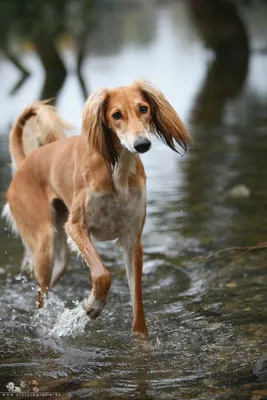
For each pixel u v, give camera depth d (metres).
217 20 36.62
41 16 36.62
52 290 9.27
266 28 51.62
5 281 9.56
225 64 34.59
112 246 10.82
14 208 8.74
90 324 8.16
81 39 40.81
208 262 9.70
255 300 8.33
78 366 6.98
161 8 101.75
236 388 6.23
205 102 23.48
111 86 27.27
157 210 11.95
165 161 15.30
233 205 11.98
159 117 7.30
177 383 6.44
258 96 24.16
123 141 6.90
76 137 8.39
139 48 46.31
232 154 15.56
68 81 30.66
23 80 33.66
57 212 8.65
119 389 6.39
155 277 9.40
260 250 9.91
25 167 8.76
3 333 8.00
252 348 7.07
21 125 9.51
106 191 7.31
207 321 7.90
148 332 7.75
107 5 100.00
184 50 43.19
